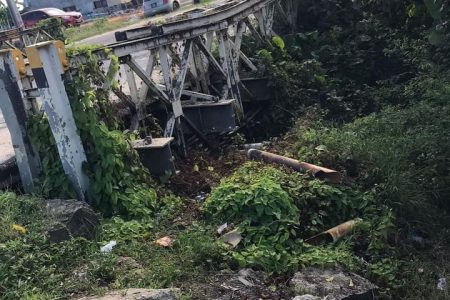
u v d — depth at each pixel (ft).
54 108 16.12
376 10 33.53
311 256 14.40
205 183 19.30
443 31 22.99
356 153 19.36
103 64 21.94
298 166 18.34
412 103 23.89
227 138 23.95
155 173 18.90
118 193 16.55
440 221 17.85
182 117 22.77
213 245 14.01
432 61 25.93
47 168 17.11
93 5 124.26
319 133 21.13
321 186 17.21
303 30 38.93
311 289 13.07
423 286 15.06
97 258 13.35
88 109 16.79
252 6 30.25
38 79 16.01
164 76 21.61
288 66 29.17
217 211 16.10
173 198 17.63
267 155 19.53
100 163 16.70
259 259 13.89
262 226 15.15
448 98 21.63
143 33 23.53
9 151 20.40
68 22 82.17
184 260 13.58
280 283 13.44
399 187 17.62
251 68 28.84
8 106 17.11
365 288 13.48
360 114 27.32
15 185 18.43
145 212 16.39
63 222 14.55
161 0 83.97
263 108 28.53
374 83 31.76
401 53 29.30
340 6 37.63
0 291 12.12
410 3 29.50
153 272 12.85
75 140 16.57
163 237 15.11
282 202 15.71
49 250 13.64
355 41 33.01
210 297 12.32
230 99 24.63
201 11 27.07
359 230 16.35
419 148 19.24
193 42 23.84
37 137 17.19
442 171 18.66
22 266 12.75
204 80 25.79
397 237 16.70
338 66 32.37
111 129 18.08
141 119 21.35
